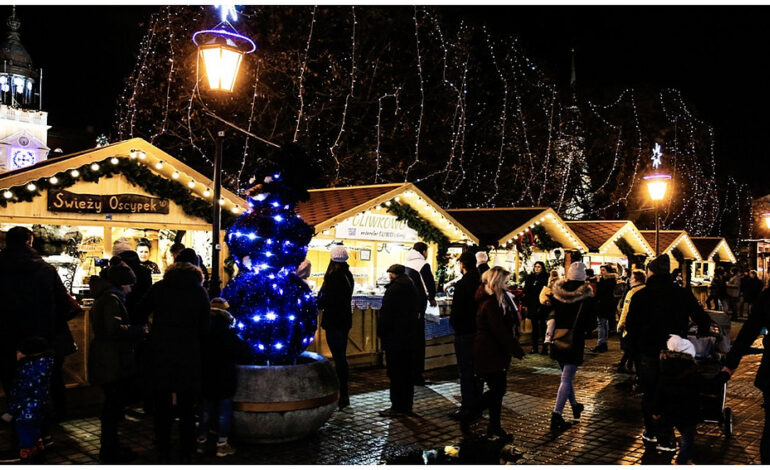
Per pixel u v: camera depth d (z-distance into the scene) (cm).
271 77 1973
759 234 3556
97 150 907
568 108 2805
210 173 1897
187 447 523
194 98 1814
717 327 691
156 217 993
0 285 530
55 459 539
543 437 643
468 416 639
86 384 733
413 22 2181
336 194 1378
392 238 1308
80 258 992
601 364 1118
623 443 627
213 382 547
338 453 573
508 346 614
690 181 3120
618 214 2989
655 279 621
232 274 1077
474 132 2459
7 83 4384
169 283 515
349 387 867
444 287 1362
